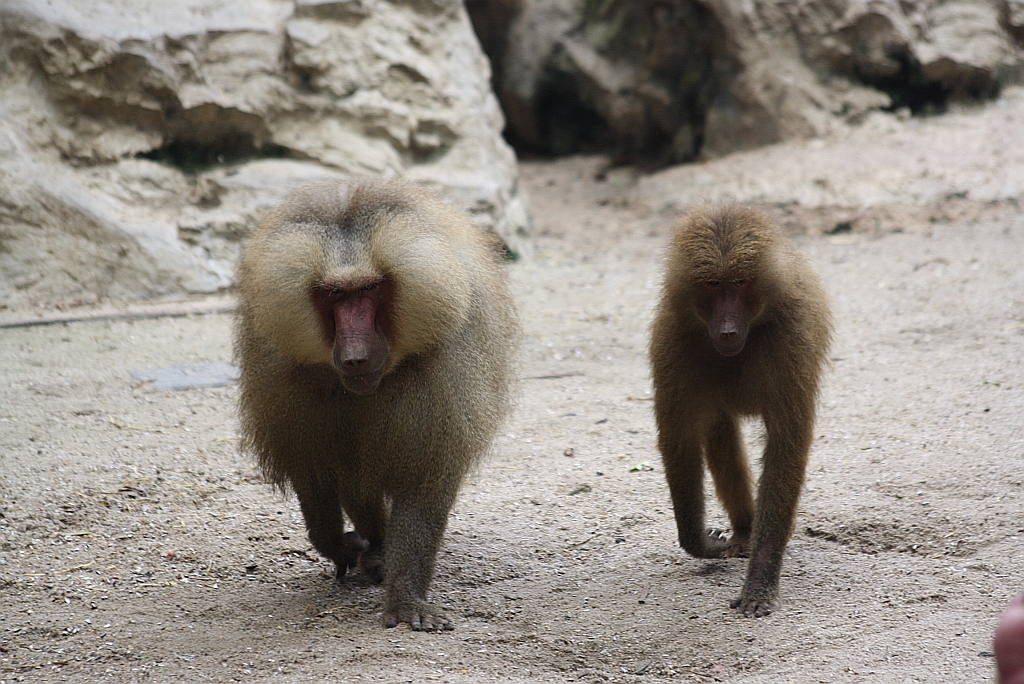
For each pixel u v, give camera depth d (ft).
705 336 25.46
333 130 60.95
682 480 26.27
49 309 49.67
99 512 29.84
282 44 61.16
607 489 31.78
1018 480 29.43
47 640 23.72
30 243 51.31
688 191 69.56
